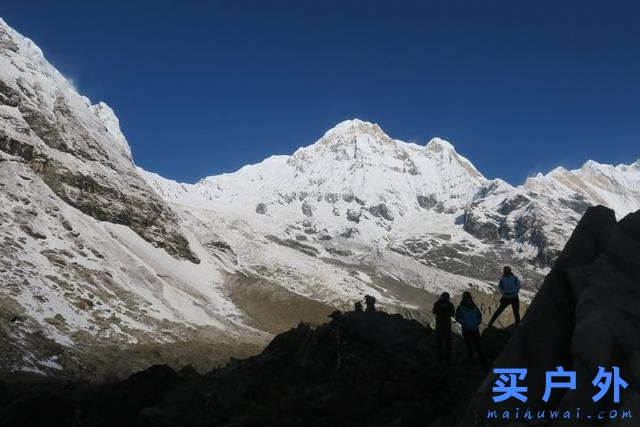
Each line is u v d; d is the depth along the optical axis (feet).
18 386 97.86
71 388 74.43
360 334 59.67
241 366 67.10
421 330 63.00
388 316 64.18
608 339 29.58
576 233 37.45
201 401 61.72
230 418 58.13
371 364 56.70
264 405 56.03
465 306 55.36
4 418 64.39
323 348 63.10
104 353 220.64
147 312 306.14
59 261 303.27
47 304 251.80
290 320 395.14
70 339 227.40
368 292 555.69
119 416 65.00
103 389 69.51
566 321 34.50
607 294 31.32
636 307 30.19
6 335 196.95
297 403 53.42
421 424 48.57
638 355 28.40
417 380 53.36
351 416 51.62
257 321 386.32
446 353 55.98
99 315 269.44
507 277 56.85
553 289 35.68
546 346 33.96
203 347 250.16
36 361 187.11
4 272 262.88
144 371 71.10
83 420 64.64
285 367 65.21
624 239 32.94
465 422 33.63
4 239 295.07
